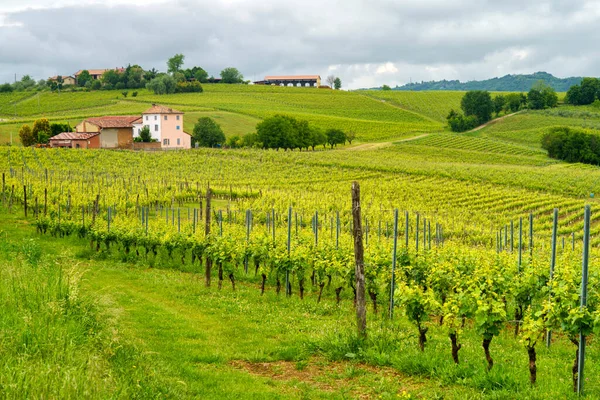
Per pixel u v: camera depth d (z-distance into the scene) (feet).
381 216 146.61
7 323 30.71
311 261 63.00
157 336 40.83
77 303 37.09
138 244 89.35
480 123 542.98
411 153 393.09
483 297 34.99
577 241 137.80
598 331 29.30
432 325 46.60
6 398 22.33
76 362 27.09
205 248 65.46
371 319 49.65
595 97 596.29
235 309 51.90
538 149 415.44
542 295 49.42
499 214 178.29
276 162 286.87
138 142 333.21
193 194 167.12
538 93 585.63
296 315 50.70
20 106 533.96
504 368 32.96
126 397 25.29
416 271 57.41
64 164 237.04
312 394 30.55
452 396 29.71
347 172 258.37
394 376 33.58
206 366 35.22
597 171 298.76
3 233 95.66
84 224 99.19
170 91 627.05
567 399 28.71
